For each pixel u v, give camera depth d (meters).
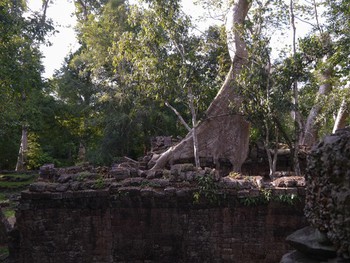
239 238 9.73
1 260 10.05
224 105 14.47
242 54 14.32
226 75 15.08
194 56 13.34
